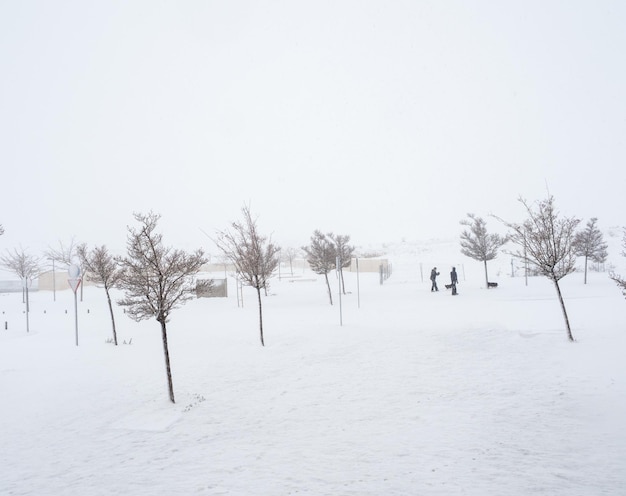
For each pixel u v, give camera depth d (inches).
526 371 376.2
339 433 265.7
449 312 728.3
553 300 817.5
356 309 845.8
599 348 422.0
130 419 305.9
